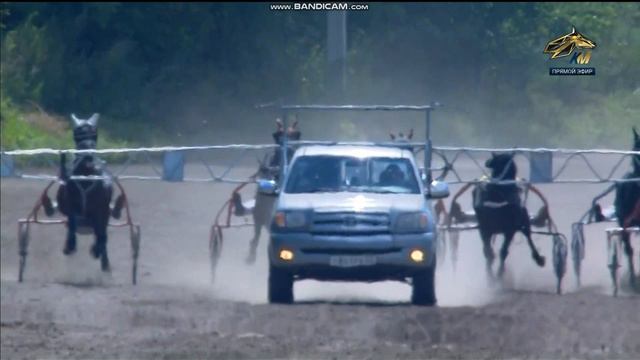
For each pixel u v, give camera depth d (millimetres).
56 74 187000
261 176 79062
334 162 65438
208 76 197375
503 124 155500
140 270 78875
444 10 195875
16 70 185000
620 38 63344
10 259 83500
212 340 51375
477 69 183500
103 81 191125
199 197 121938
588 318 56688
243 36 199500
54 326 54844
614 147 80938
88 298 63688
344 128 172125
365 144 68500
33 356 48031
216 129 191625
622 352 48844
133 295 65562
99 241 74312
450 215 75875
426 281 61812
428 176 70500
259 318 56688
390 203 61531
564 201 117000
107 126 181125
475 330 53594
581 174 132125
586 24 111438
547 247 90812
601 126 81000
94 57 194125
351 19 199125
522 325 54844
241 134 191500
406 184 64750
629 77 60188
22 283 70125
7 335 52625
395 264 60344
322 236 60531
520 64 158875
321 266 60406
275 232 61312
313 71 193000
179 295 66375
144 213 108625
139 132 183000
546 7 168125
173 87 194750
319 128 172375
